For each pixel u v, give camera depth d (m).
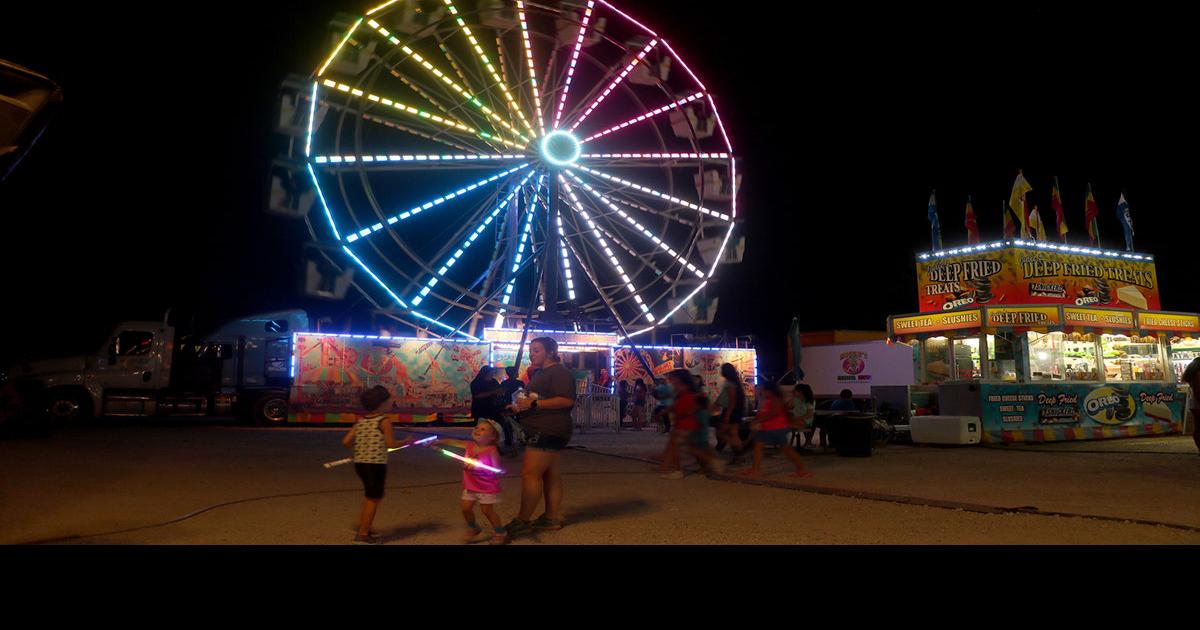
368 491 5.64
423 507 7.21
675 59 21.73
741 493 8.30
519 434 12.57
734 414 11.65
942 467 10.99
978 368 19.28
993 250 18.61
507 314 22.62
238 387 20.86
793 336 17.52
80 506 6.93
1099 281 19.48
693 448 9.87
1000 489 8.57
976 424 14.52
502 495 8.12
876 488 8.65
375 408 5.85
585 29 20.66
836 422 12.83
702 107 22.09
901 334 19.12
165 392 20.02
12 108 4.30
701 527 6.27
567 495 8.14
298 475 9.41
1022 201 19.42
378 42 18.73
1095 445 14.76
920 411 16.38
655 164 21.77
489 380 12.16
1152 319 18.89
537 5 20.00
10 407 14.85
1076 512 6.93
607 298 21.59
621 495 8.14
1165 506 7.34
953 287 19.42
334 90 18.00
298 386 20.61
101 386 19.41
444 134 20.06
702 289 21.81
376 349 21.52
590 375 22.20
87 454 11.39
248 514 6.68
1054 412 15.57
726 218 21.81
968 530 6.11
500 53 21.11
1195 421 12.75
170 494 7.72
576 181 21.31
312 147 17.47
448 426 21.70
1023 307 17.19
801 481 9.28
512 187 20.84
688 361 25.23
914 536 5.88
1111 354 19.97
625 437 18.00
